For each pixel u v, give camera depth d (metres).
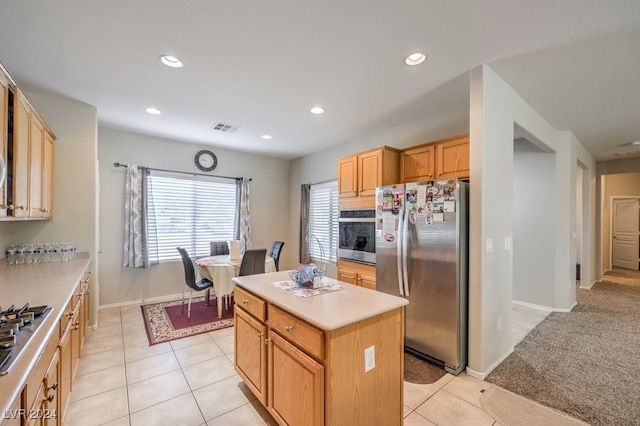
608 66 2.26
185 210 4.76
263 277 2.29
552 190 4.09
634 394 2.10
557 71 2.35
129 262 4.16
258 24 1.83
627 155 5.40
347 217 3.67
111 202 4.11
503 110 2.52
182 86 2.72
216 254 4.69
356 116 3.46
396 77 2.50
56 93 2.89
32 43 2.04
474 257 2.33
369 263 3.31
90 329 3.23
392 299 1.72
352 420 1.43
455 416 1.87
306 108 3.23
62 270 2.39
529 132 3.02
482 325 2.31
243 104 3.13
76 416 1.87
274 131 4.11
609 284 5.72
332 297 1.76
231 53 2.17
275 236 5.87
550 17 1.72
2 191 1.79
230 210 5.25
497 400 2.03
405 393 2.12
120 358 2.63
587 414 1.88
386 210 2.90
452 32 1.88
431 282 2.51
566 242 4.02
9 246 2.77
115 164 4.12
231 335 3.17
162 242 4.53
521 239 4.34
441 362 2.47
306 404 1.46
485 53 2.12
